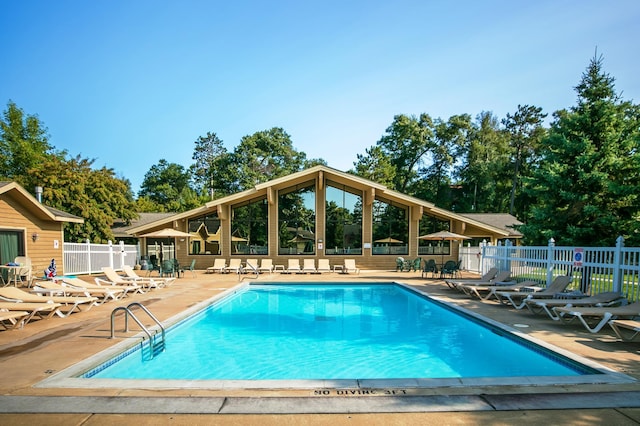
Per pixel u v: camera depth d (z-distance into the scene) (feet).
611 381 13.75
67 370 15.15
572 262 31.50
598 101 48.24
